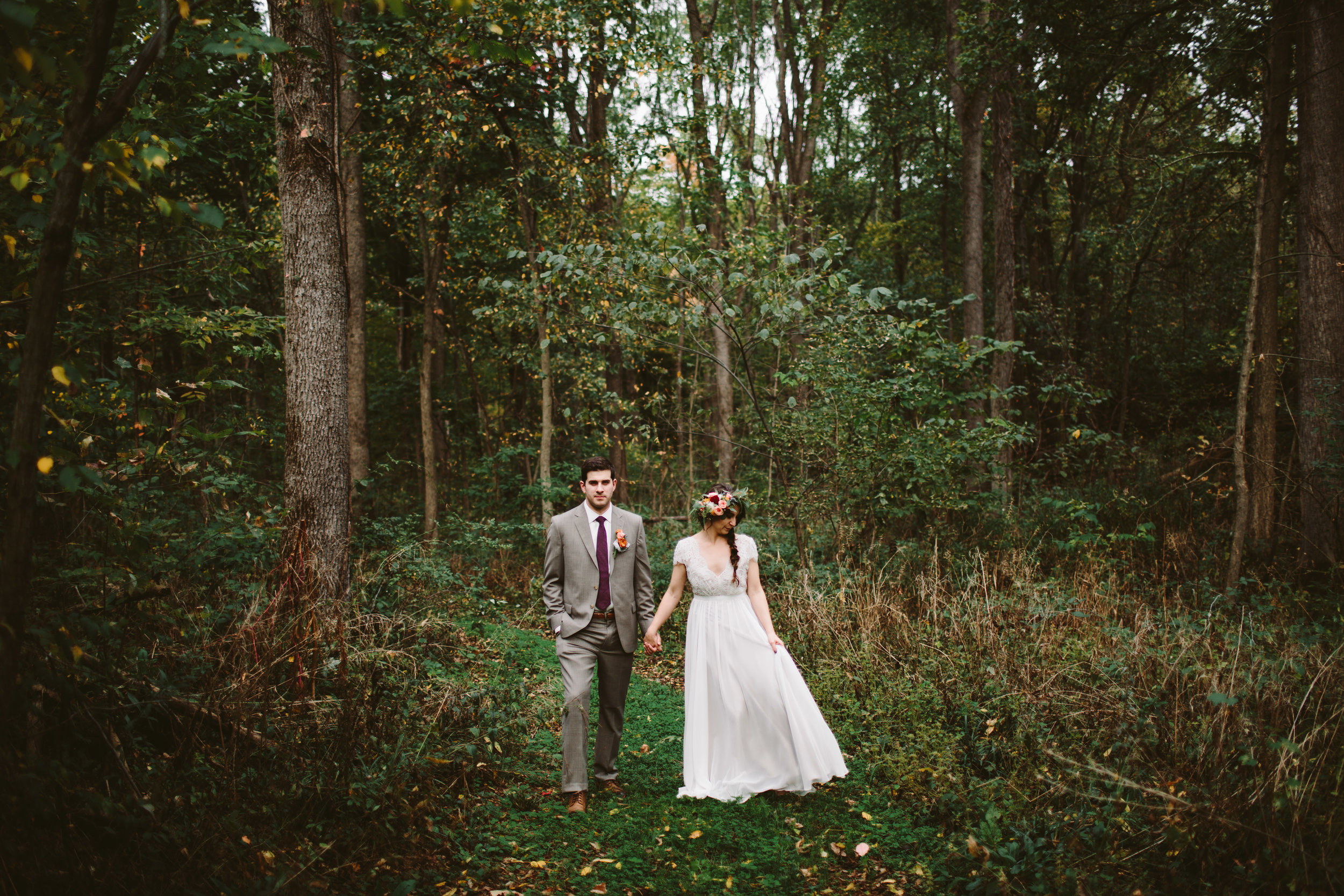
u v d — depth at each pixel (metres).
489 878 3.31
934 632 5.80
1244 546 8.34
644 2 10.76
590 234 11.41
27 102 2.40
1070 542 8.07
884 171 22.12
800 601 6.85
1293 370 12.34
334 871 2.99
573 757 4.04
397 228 13.04
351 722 3.72
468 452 18.80
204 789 3.21
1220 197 11.59
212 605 4.88
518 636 7.30
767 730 4.20
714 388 18.62
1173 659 4.79
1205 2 8.85
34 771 2.45
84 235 3.81
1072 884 2.97
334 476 5.91
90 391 3.33
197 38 2.66
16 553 2.12
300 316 5.86
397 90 10.96
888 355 8.59
